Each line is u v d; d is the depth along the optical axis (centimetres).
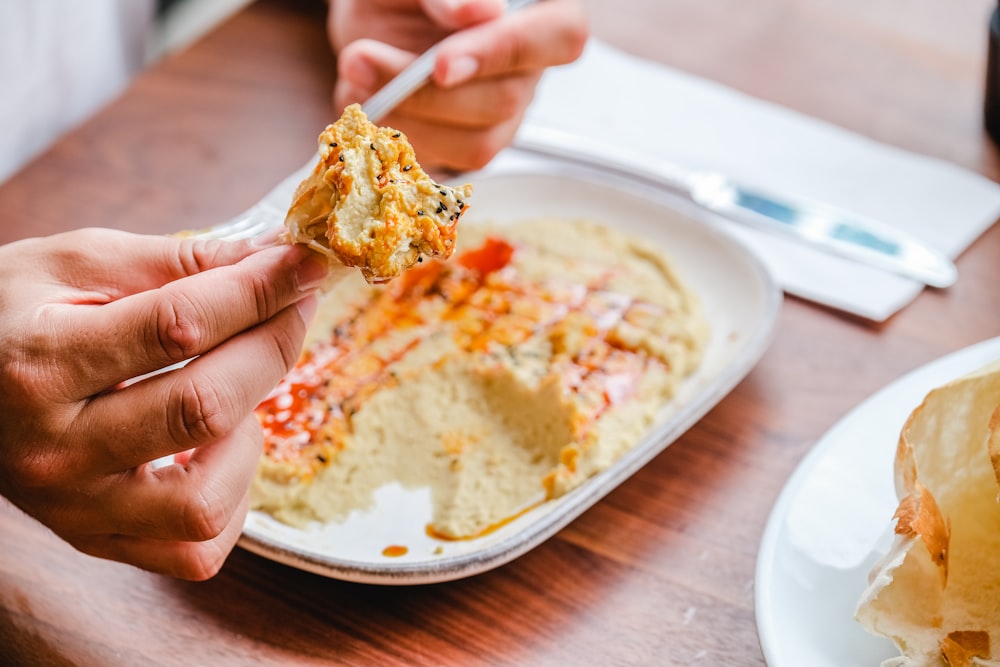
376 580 55
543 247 70
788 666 52
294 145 77
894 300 68
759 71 83
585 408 61
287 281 51
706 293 68
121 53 96
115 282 54
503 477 60
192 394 51
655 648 55
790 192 75
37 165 76
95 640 55
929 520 52
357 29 76
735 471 61
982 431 54
